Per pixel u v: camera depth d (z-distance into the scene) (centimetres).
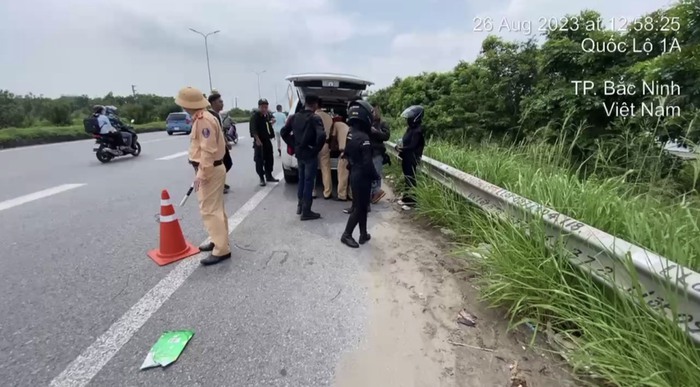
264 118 675
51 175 766
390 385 186
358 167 365
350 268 327
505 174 410
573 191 285
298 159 462
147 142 1652
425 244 388
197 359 205
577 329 205
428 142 765
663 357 158
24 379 188
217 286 290
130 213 486
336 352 213
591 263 209
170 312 252
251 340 223
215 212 332
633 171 312
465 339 224
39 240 385
